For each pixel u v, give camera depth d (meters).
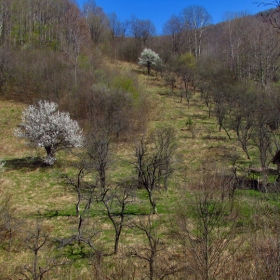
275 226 11.22
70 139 26.97
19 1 64.69
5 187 22.48
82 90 39.16
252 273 7.87
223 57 64.25
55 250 14.06
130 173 25.08
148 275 10.08
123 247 13.59
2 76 43.72
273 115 32.03
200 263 8.02
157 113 41.16
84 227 16.17
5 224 15.43
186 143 31.84
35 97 41.81
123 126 34.47
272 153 26.19
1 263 12.95
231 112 40.34
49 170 26.28
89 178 24.53
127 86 41.00
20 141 32.94
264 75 47.12
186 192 19.67
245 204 15.41
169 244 12.85
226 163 25.97
